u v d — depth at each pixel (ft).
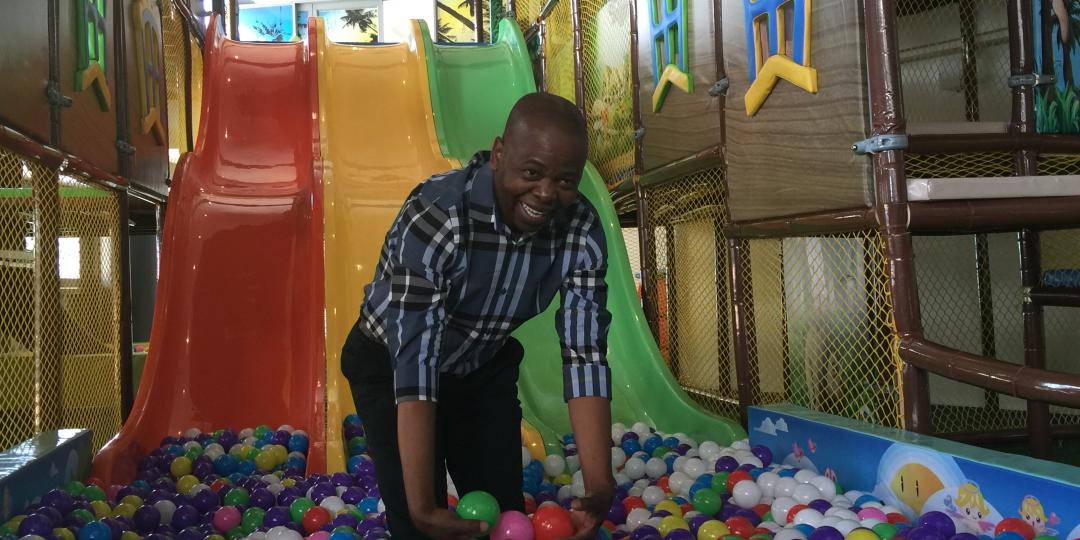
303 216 15.60
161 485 10.97
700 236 16.96
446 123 20.11
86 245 14.83
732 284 13.57
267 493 10.56
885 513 8.24
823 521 8.07
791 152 11.39
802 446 10.50
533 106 5.04
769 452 11.14
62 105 12.67
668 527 8.54
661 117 16.31
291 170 18.60
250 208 15.55
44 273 11.91
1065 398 7.77
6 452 9.57
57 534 8.03
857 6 9.78
